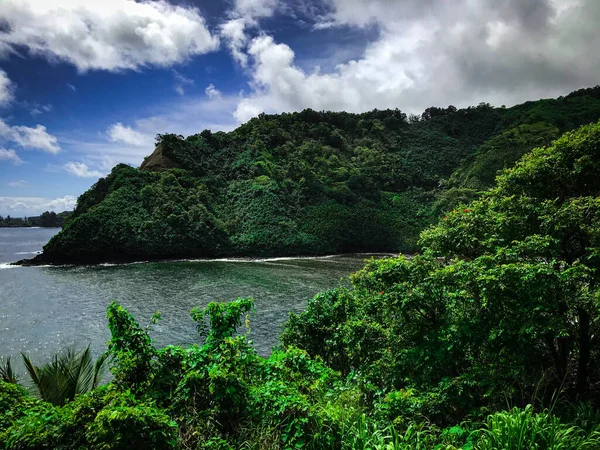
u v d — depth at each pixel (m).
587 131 6.99
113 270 45.81
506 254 5.86
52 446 3.44
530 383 5.46
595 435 4.22
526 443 3.81
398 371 6.20
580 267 5.06
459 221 7.86
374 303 6.91
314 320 10.15
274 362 5.83
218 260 57.12
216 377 4.44
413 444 4.13
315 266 50.31
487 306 5.62
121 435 3.35
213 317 5.65
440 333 5.82
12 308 26.91
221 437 4.32
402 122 128.38
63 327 22.66
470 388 5.44
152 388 4.77
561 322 5.05
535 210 6.49
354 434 4.06
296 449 3.97
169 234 57.06
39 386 5.88
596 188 6.82
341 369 9.72
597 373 6.25
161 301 29.44
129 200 60.94
